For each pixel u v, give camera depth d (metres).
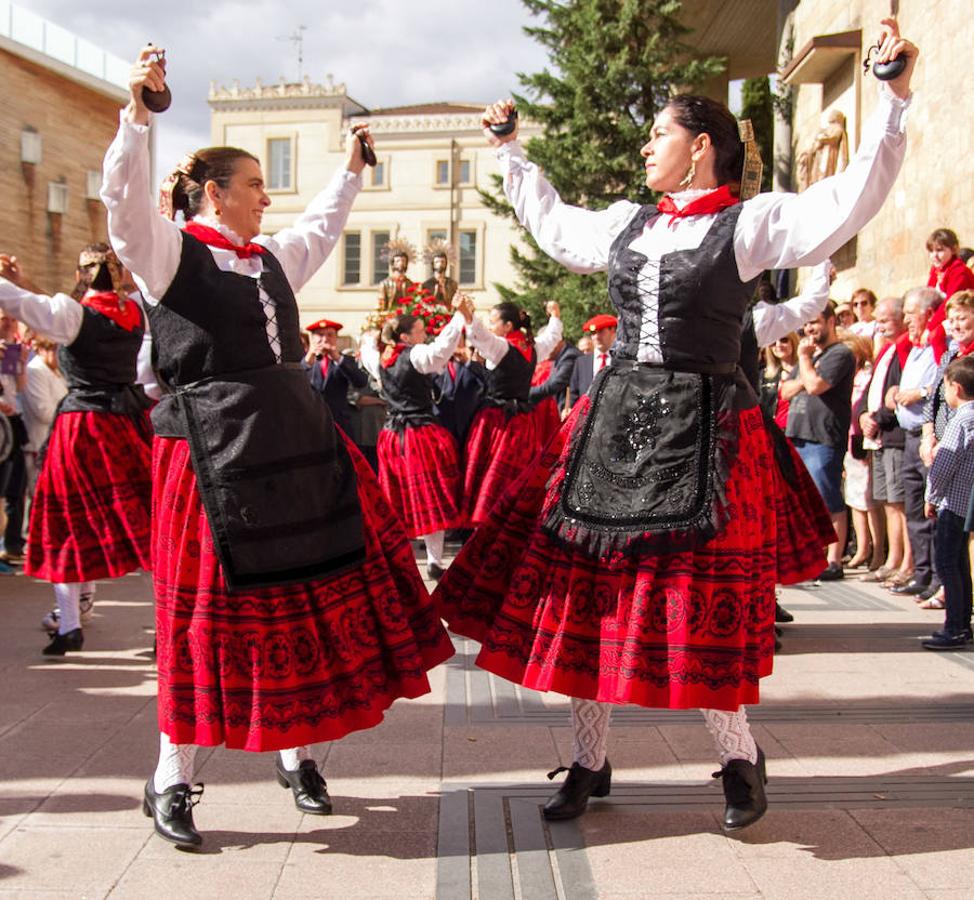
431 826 2.91
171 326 2.71
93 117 20.08
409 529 6.96
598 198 21.08
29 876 2.60
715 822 2.93
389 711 3.98
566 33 21.50
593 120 20.69
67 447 4.60
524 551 2.90
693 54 22.69
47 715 3.93
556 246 3.06
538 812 2.99
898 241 9.32
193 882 2.57
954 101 8.07
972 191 7.73
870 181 2.53
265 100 38.31
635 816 2.97
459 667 4.68
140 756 3.47
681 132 2.87
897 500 6.70
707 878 2.59
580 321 20.72
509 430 7.28
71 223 19.50
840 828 2.89
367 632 2.77
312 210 3.11
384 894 2.51
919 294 6.17
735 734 2.82
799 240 2.65
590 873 2.61
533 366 7.53
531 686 2.74
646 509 2.65
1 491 7.15
